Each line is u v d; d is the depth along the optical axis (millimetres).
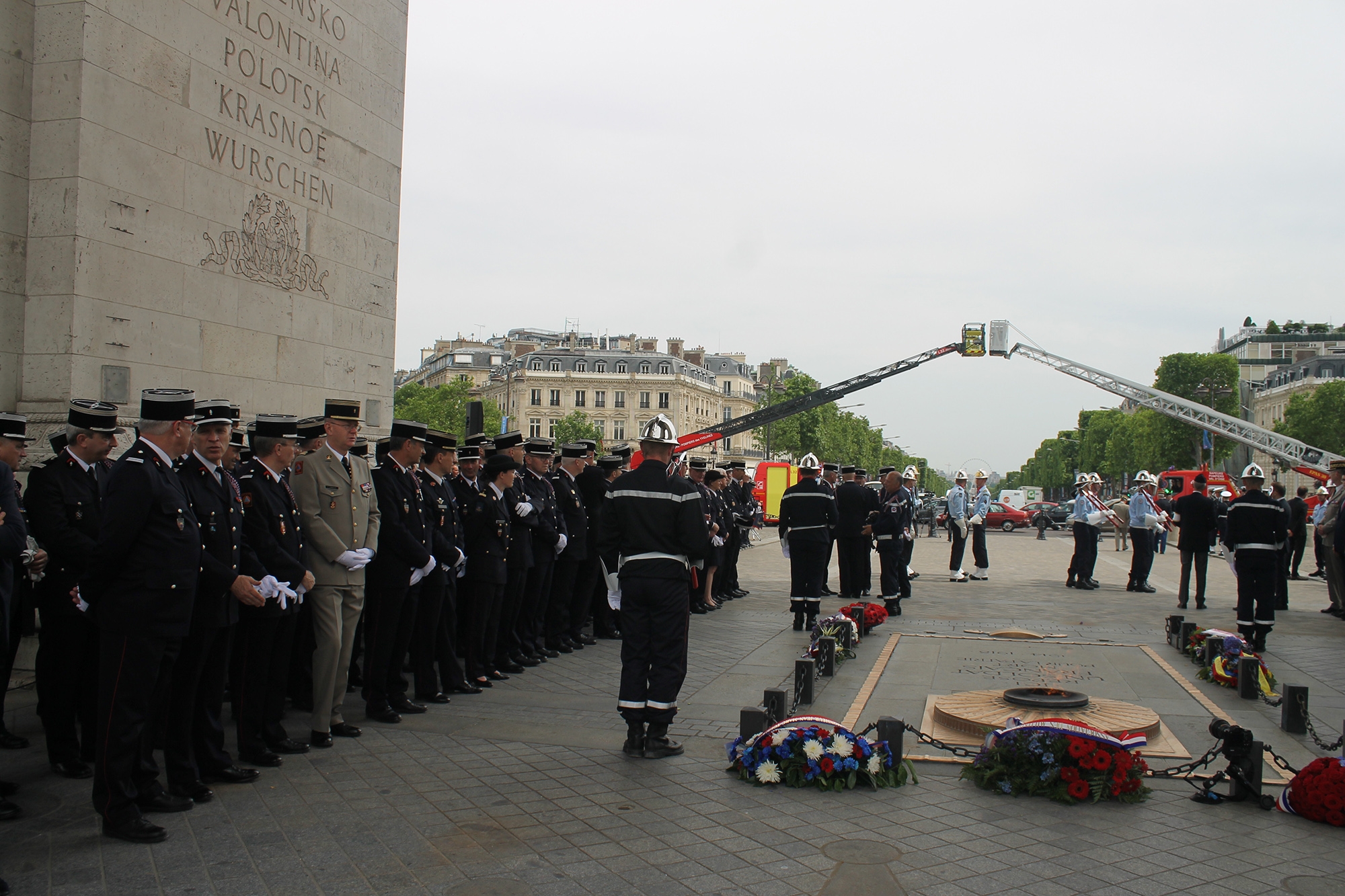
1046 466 165375
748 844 5379
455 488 9805
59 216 9250
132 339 9773
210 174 10805
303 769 6738
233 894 4645
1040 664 10594
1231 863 5191
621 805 6020
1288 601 18000
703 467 16344
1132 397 39594
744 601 17375
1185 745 7434
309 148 12461
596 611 13180
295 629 7715
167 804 5824
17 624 7156
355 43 13445
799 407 38406
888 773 6504
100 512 7094
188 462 6215
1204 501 16391
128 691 5434
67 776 6602
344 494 7520
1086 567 19719
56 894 4625
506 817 5754
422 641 8898
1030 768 6371
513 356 121438
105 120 9516
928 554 31594
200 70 10672
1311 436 67625
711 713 8531
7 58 9141
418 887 4738
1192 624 11445
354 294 13406
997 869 5062
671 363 112250
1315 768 6031
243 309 11297
